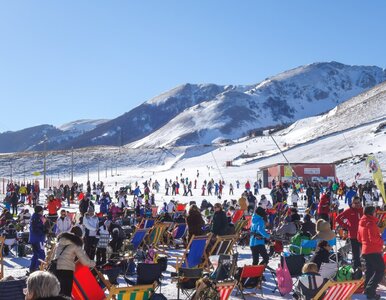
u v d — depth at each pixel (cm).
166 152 16550
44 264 1223
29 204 4569
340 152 10312
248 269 1152
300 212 3612
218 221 1441
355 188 4575
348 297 934
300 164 7112
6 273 1516
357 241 1251
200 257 1323
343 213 1270
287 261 1208
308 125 19950
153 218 2131
